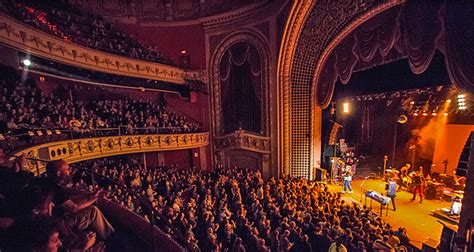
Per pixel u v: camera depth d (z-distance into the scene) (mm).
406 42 13055
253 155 22641
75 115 14859
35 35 12453
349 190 17844
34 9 14727
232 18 21922
